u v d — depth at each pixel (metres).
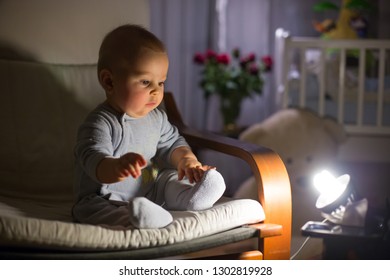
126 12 2.01
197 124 3.77
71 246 1.21
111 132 1.48
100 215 1.40
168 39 3.59
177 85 3.65
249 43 3.76
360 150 3.37
